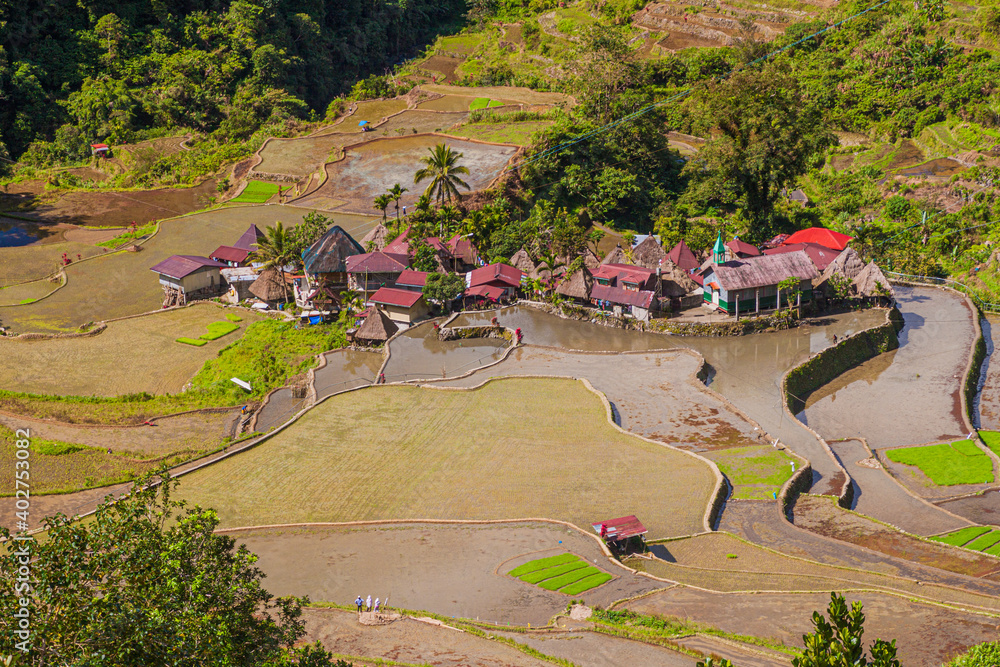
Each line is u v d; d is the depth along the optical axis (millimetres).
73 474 76938
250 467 77500
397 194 135750
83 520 68062
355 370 99812
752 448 81688
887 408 93625
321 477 75500
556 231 122000
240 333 111875
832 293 116688
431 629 53469
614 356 103000
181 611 33250
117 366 101812
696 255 126438
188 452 81250
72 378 98375
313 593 58781
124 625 31078
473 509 70125
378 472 76188
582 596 57500
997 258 128375
